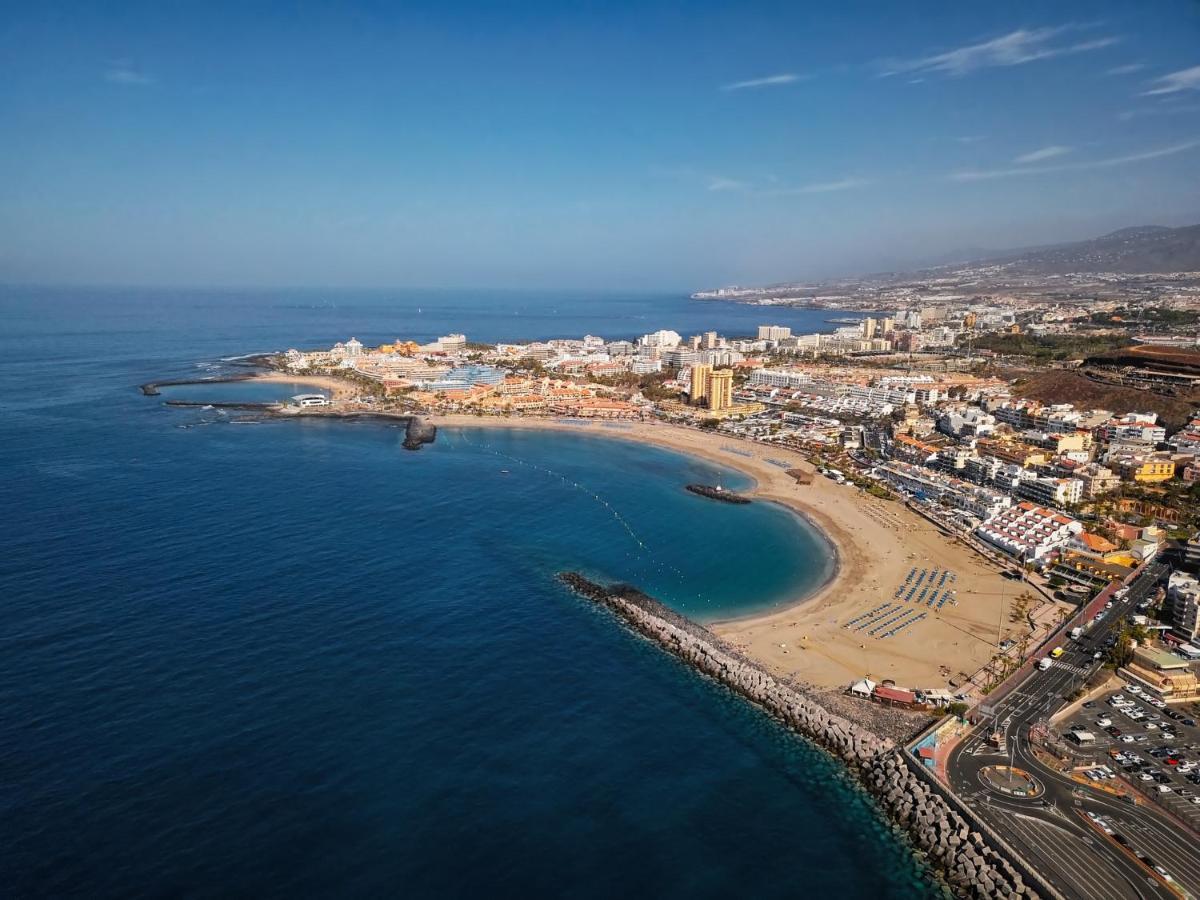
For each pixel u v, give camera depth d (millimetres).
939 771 114312
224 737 119438
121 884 90875
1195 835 101125
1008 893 93000
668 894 94062
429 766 115438
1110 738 123188
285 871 94188
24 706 125250
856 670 147125
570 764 117750
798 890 95625
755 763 120250
